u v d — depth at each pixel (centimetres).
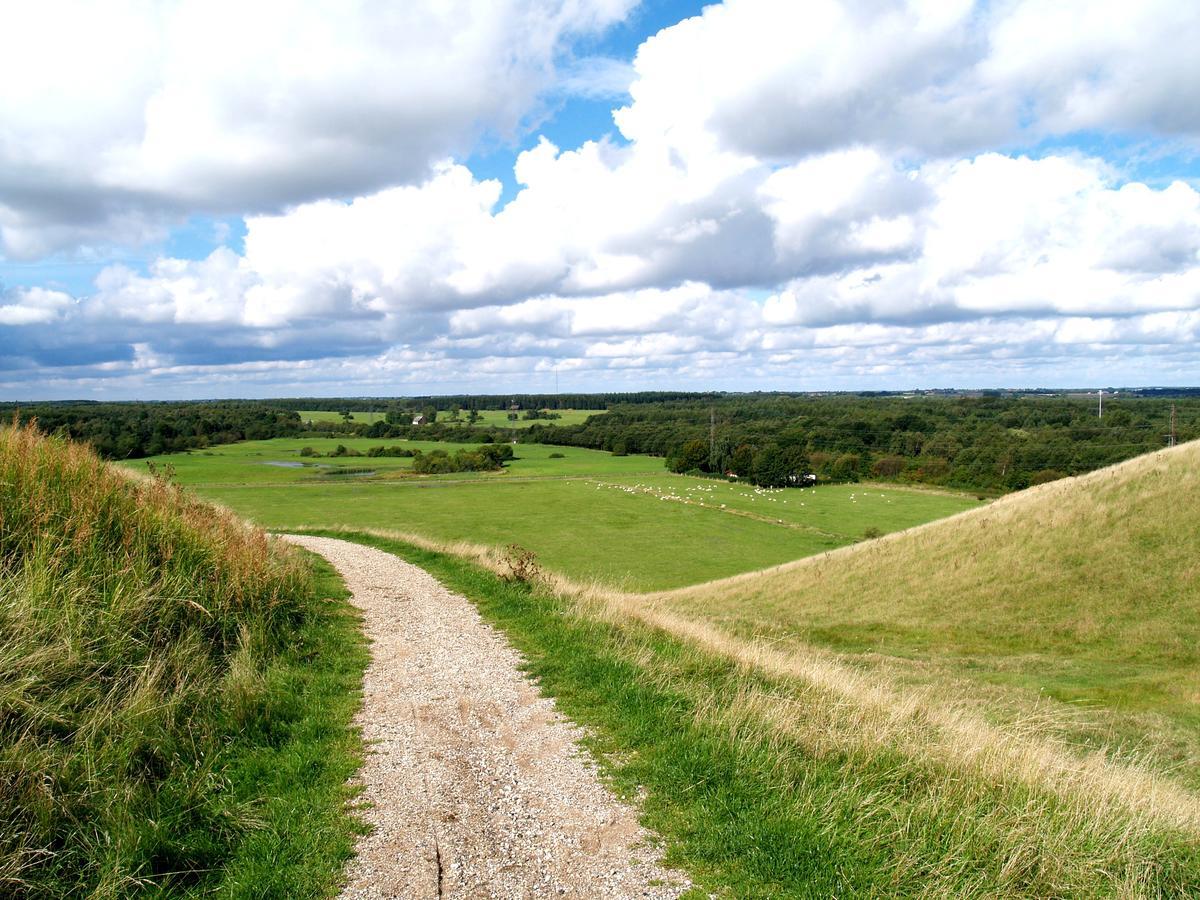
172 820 519
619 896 456
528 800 582
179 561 947
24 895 442
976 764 647
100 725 589
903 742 693
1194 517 2312
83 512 892
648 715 752
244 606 1002
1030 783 607
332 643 1049
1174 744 1202
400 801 577
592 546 5956
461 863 489
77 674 641
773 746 661
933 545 2842
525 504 8050
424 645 1075
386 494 8512
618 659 953
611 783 613
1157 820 573
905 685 1530
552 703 818
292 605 1141
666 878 476
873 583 2708
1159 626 1930
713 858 501
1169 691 1534
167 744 612
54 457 1009
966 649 2011
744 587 3058
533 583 1524
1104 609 2080
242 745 663
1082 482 2823
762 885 470
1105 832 537
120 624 739
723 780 602
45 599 697
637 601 1653
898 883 468
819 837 512
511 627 1189
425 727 741
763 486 9431
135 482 1253
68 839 481
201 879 476
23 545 789
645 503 8225
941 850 504
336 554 2098
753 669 986
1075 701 1487
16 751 516
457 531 6481
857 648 2058
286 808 561
